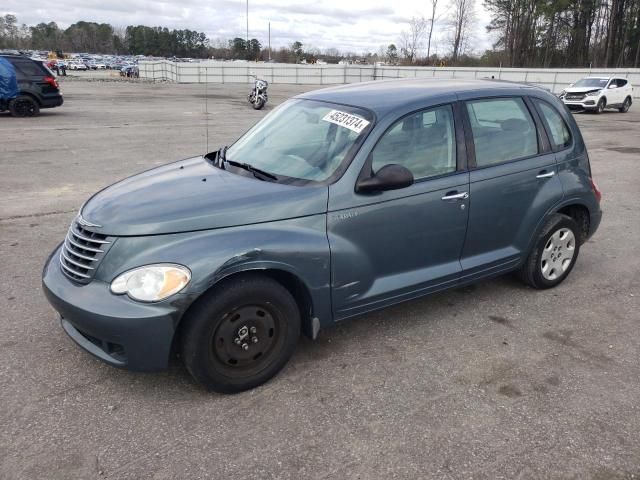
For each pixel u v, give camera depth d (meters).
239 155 4.10
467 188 3.95
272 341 3.30
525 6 62.12
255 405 3.15
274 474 2.62
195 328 3.00
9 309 4.26
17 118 16.41
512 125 4.32
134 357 2.96
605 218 7.24
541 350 3.83
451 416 3.08
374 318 4.27
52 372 3.44
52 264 3.45
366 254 3.56
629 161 11.66
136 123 16.17
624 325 4.23
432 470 2.66
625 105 25.86
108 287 2.97
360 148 3.52
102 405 3.13
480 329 4.12
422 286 3.90
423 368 3.57
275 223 3.22
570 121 4.80
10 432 2.88
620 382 3.44
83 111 19.28
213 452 2.76
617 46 60.72
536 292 4.81
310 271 3.31
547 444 2.86
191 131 14.60
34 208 7.02
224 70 46.62
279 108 4.56
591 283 5.04
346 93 4.20
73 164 9.81
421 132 3.79
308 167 3.60
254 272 3.17
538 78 39.91
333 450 2.79
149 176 3.87
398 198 3.61
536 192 4.42
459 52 63.06
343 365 3.59
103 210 3.26
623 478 2.63
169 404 3.15
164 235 3.01
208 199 3.24
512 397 3.27
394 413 3.10
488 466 2.70
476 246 4.17
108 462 2.68
